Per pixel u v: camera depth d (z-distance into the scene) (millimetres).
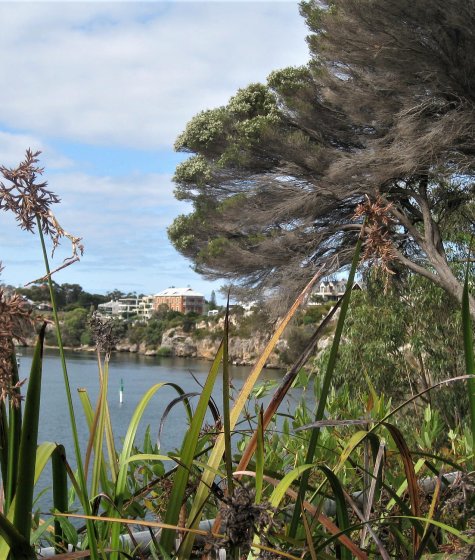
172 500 978
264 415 1049
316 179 14352
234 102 17141
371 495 1160
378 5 11695
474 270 9820
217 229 15945
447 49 11828
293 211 13977
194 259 16891
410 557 1204
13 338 785
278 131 14883
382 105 13156
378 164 12352
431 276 10102
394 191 12977
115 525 1080
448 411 7305
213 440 1381
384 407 2020
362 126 15156
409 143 11914
